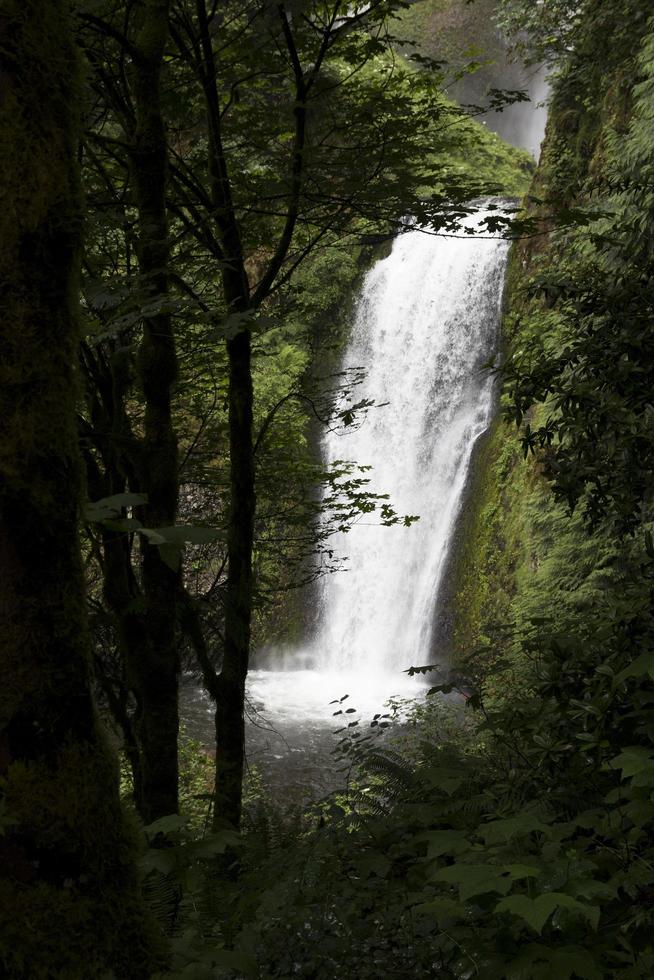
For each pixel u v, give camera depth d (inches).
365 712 548.4
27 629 52.3
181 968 61.5
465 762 138.0
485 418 644.7
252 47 214.8
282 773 440.1
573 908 58.9
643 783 73.5
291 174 215.3
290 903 99.7
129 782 291.3
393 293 723.4
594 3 522.0
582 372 165.0
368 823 126.0
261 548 309.4
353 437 717.3
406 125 212.4
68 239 53.6
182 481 287.3
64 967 51.8
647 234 190.4
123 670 227.5
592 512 168.7
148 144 169.3
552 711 118.1
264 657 690.2
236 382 223.3
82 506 55.6
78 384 55.4
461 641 584.7
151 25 169.3
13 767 52.0
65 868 53.0
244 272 219.9
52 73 52.8
